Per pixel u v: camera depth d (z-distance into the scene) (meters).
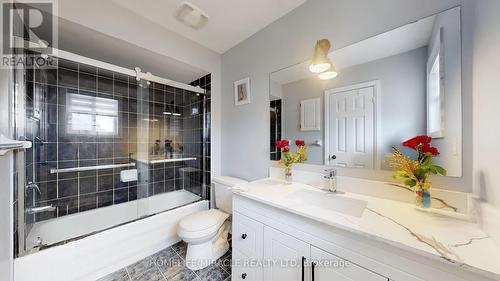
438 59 0.90
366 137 1.13
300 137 1.46
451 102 0.86
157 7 1.48
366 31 1.13
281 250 0.98
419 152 0.90
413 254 0.61
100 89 1.98
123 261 1.51
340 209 1.10
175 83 2.11
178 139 2.50
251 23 1.66
